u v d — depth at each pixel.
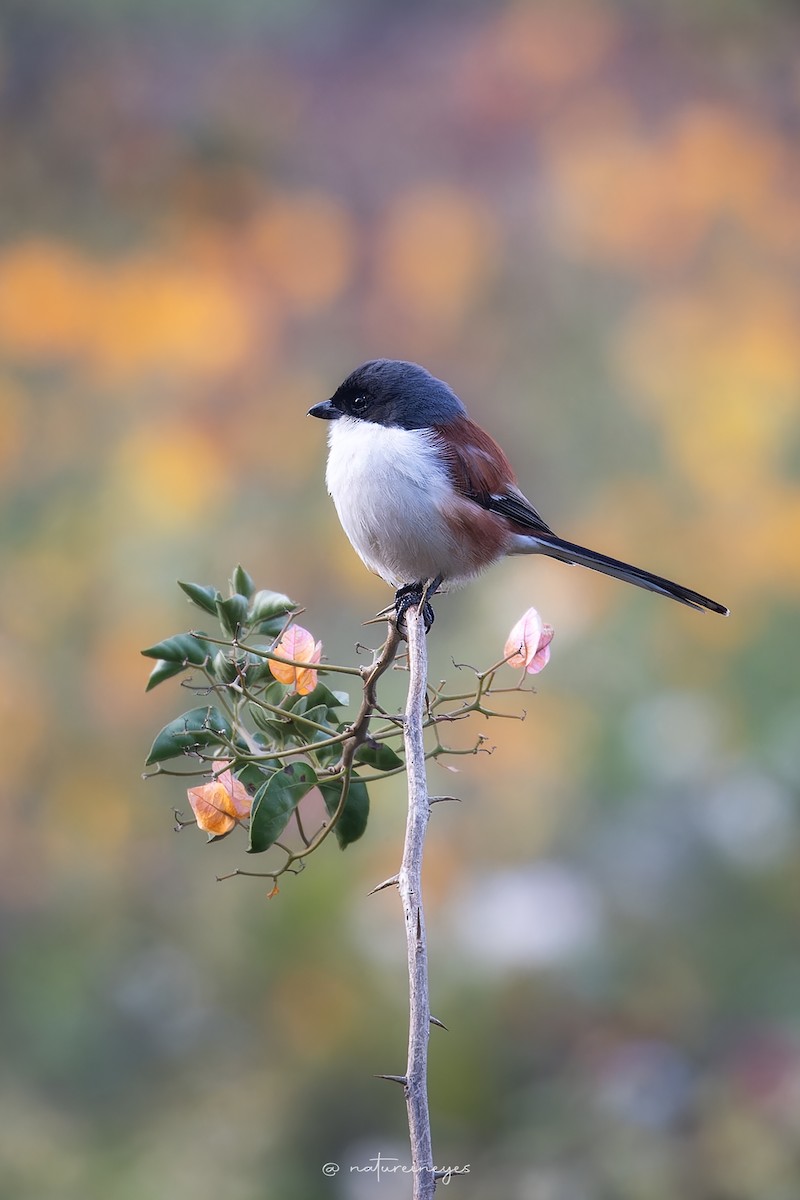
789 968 9.85
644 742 10.80
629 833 10.34
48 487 13.21
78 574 12.30
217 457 13.52
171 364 14.19
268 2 16.67
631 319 15.44
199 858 11.68
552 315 15.63
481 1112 9.20
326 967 10.05
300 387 14.75
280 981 10.16
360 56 17.19
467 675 11.25
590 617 11.70
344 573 12.93
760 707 11.38
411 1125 3.42
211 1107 9.67
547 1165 8.67
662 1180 8.47
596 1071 9.17
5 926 11.40
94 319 14.16
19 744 11.71
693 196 15.96
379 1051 9.62
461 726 11.14
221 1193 8.87
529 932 9.52
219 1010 10.48
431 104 17.11
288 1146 9.35
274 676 4.49
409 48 17.39
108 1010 10.48
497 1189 8.64
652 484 13.50
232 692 4.52
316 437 14.02
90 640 12.16
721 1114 8.81
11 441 13.37
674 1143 8.77
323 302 15.54
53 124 15.45
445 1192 8.67
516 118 16.95
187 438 13.50
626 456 14.13
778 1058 9.18
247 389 14.35
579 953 9.52
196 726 4.42
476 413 15.17
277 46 16.81
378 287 15.94
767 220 16.05
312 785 4.30
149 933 11.25
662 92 16.89
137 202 15.30
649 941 9.95
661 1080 9.09
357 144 16.94
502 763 10.98
